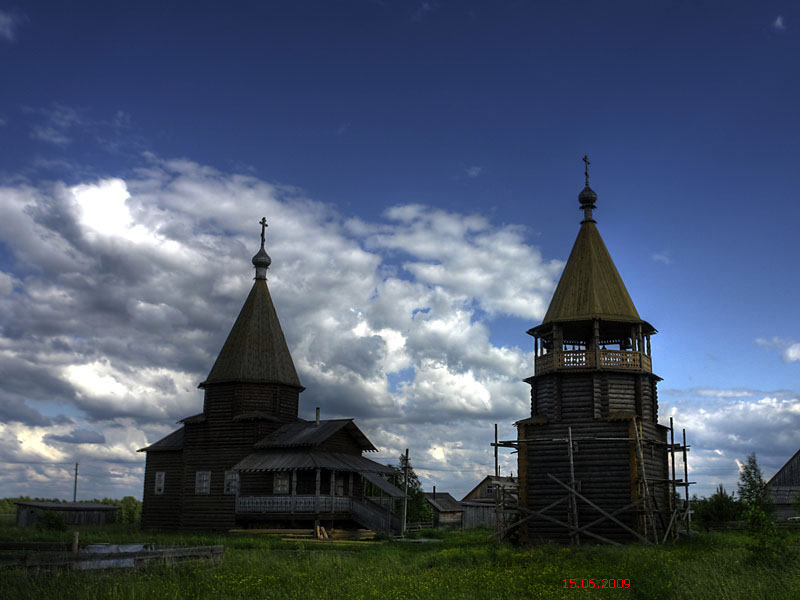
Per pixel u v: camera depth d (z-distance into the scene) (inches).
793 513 2620.6
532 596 780.0
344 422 1927.9
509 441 1534.2
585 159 1705.2
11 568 806.5
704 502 1996.8
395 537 1717.5
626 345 1656.0
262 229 2199.8
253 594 770.2
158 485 2103.8
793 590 715.4
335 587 798.5
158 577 812.0
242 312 2111.2
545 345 1641.2
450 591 789.9
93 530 1988.2
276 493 1851.6
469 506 2997.0
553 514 1459.2
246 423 1941.4
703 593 727.1
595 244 1633.9
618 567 987.3
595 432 1469.0
